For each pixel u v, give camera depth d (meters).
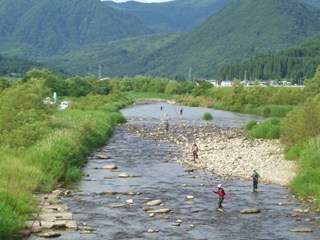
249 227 27.45
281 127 60.25
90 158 51.22
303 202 33.34
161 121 101.12
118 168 46.03
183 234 26.00
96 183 39.03
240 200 33.97
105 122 78.75
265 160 49.16
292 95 138.75
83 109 103.69
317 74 141.50
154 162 49.94
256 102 138.50
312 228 27.22
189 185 38.94
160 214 30.16
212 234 26.08
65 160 42.09
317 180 36.44
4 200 27.27
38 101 59.44
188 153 56.16
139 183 39.47
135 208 31.44
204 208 31.70
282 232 26.50
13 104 54.59
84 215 29.44
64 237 24.95
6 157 38.56
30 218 27.58
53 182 36.44
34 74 157.50
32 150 41.59
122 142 65.94
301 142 50.34
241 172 44.31
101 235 25.56
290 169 44.44
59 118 64.75
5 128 47.47
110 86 189.50
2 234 23.70
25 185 33.09
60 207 30.48
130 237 25.31
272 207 32.03
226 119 108.81
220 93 166.88
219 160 50.62
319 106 55.28
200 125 92.94
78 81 170.38
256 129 70.31
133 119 105.38
